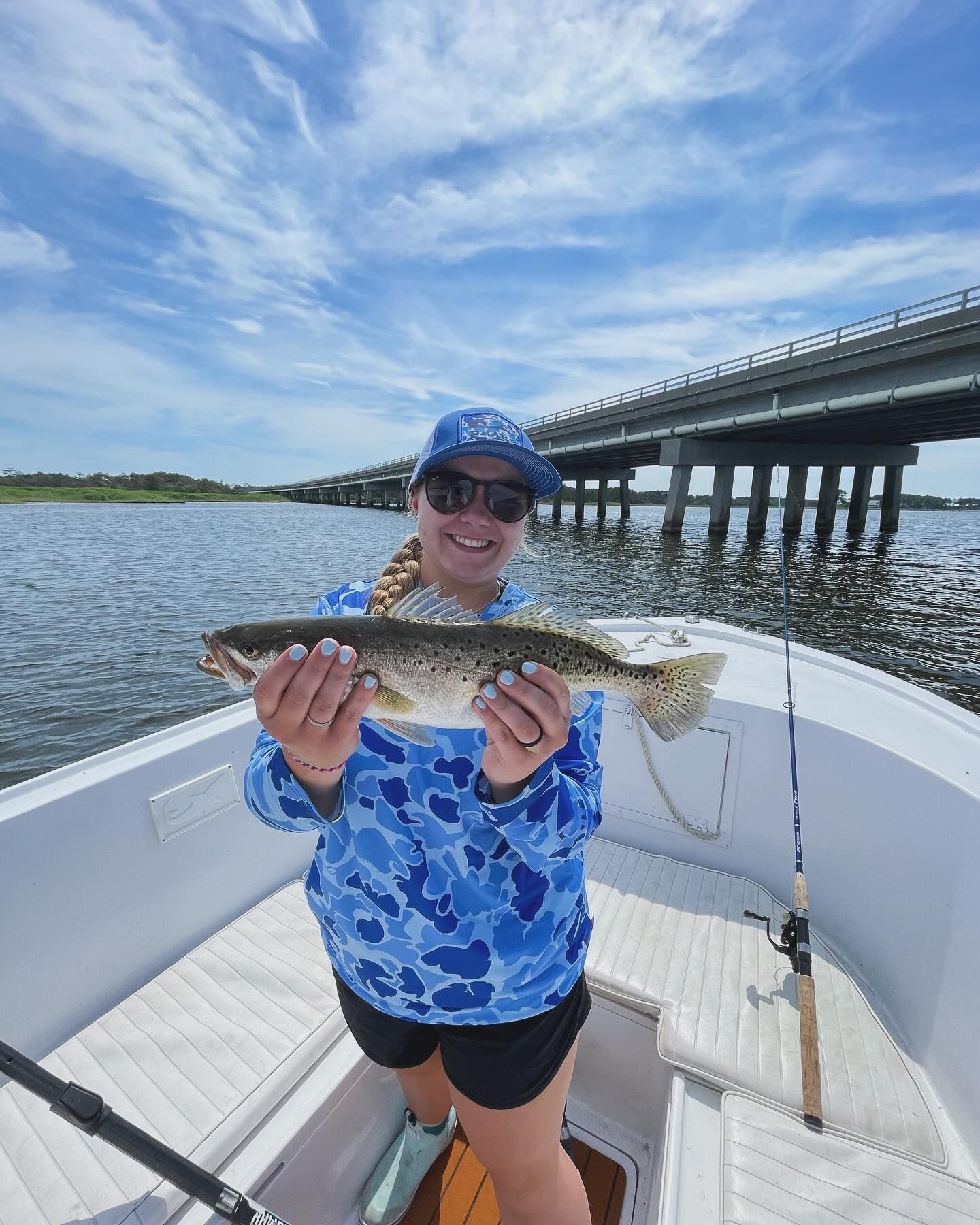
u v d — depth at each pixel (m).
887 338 23.44
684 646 4.99
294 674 1.48
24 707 11.29
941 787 2.74
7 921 2.46
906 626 19.34
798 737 3.59
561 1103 1.96
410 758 1.78
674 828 4.09
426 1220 2.43
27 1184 2.00
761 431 33.75
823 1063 2.57
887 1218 1.88
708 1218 1.93
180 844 3.11
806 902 2.90
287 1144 2.14
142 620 17.23
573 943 1.90
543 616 2.22
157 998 2.81
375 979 1.86
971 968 2.40
